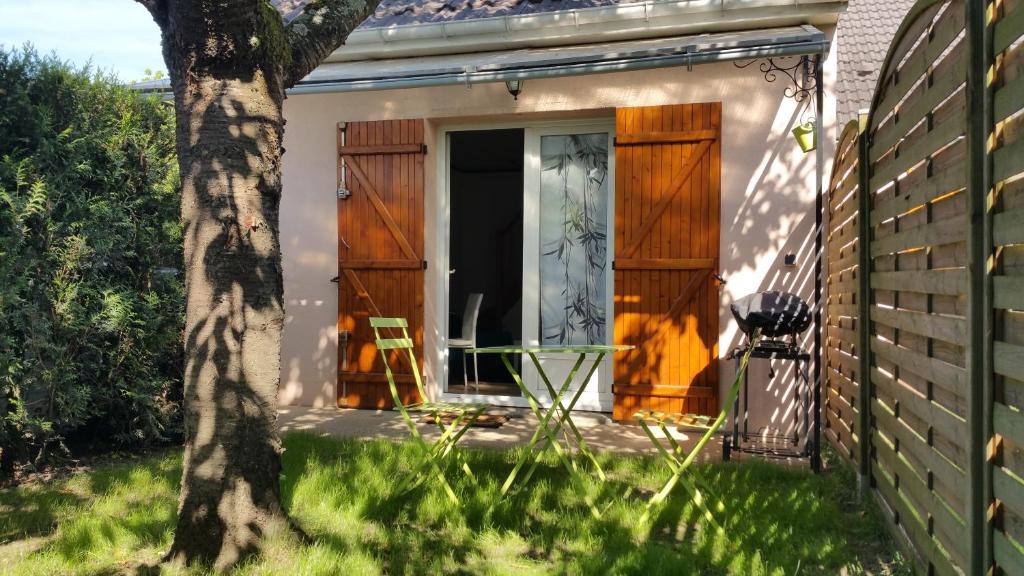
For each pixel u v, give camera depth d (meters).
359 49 7.36
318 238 7.55
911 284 3.41
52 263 5.21
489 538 3.77
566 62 5.82
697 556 3.54
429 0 7.99
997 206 2.36
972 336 2.49
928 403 3.13
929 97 3.07
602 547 3.66
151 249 5.82
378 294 7.36
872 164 4.37
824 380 6.36
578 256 7.26
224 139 3.41
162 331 5.78
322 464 5.01
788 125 6.34
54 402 5.25
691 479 4.32
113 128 5.63
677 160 6.54
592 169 7.22
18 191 5.04
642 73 6.64
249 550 3.43
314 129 7.54
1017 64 2.19
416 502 4.28
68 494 4.58
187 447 3.46
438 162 7.52
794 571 3.37
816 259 5.27
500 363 9.53
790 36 5.51
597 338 7.22
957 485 2.75
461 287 11.91
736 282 6.44
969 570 2.53
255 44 3.42
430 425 6.64
